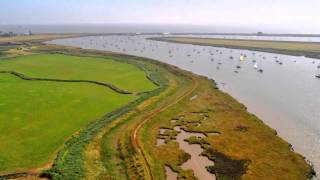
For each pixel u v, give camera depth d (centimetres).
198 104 9394
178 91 10825
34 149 6062
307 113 8556
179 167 5669
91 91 10619
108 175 5228
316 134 7156
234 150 6325
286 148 6344
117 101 9456
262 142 6669
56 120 7719
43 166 5406
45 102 9206
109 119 7756
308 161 5881
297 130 7406
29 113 8194
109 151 6156
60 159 5603
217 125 7731
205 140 6844
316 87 11356
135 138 6719
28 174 5116
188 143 6769
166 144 6719
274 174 5344
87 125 7375
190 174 5406
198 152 6341
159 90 10712
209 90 10956
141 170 5400
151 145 6619
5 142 6369
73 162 5519
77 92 10444
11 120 7644
